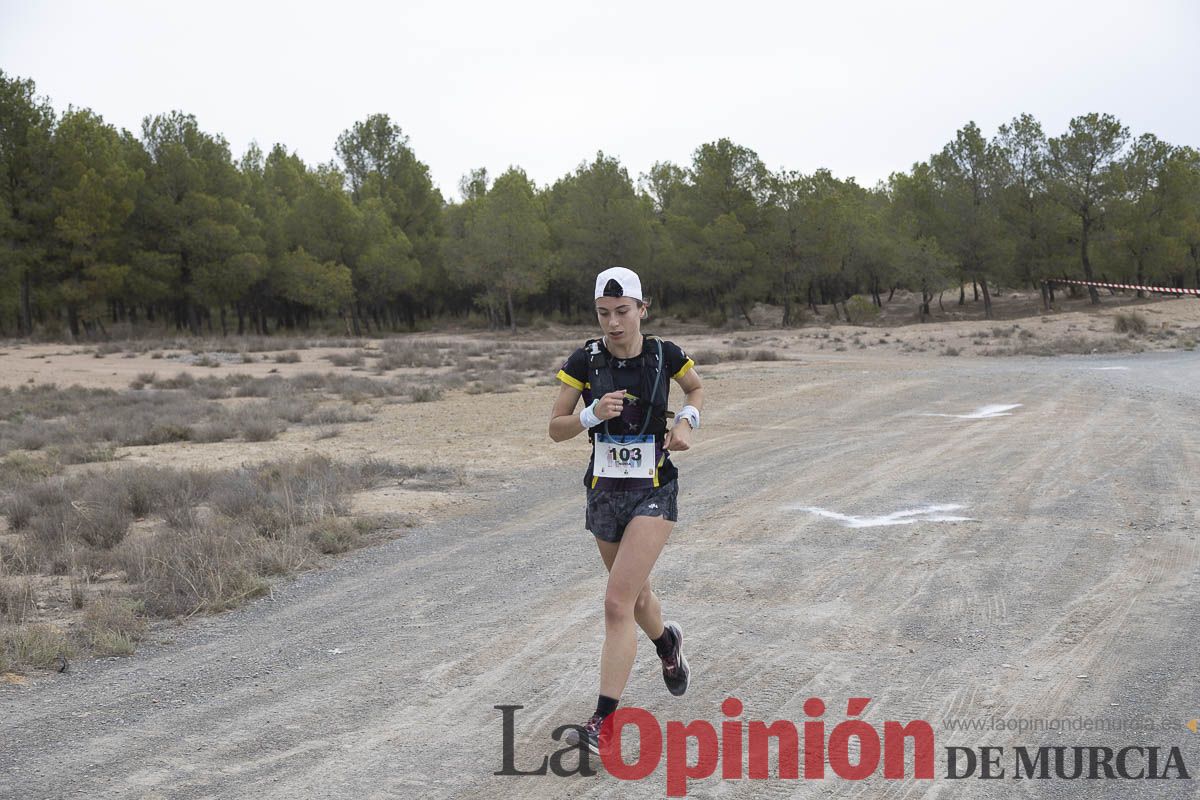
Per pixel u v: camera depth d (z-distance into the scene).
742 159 68.31
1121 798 3.50
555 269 79.69
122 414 22.00
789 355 41.25
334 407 22.39
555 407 4.07
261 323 82.06
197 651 5.64
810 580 6.58
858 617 5.73
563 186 93.19
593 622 5.81
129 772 3.92
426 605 6.45
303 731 4.32
